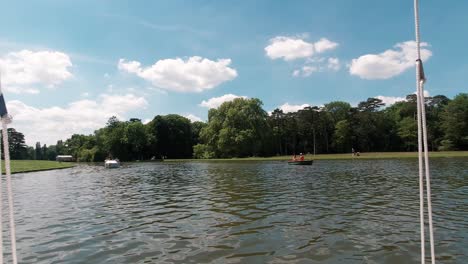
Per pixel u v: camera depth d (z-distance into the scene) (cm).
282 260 945
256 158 8844
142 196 2352
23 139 15675
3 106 366
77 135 16038
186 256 995
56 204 2027
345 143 11519
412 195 2084
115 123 12588
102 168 6662
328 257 962
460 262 899
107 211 1770
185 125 13138
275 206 1789
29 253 1054
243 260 952
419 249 1016
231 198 2114
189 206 1869
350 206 1755
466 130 9288
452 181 2730
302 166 5322
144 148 12438
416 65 428
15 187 3016
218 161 8512
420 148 445
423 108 428
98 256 1012
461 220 1393
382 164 5284
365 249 1028
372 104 11688
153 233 1277
